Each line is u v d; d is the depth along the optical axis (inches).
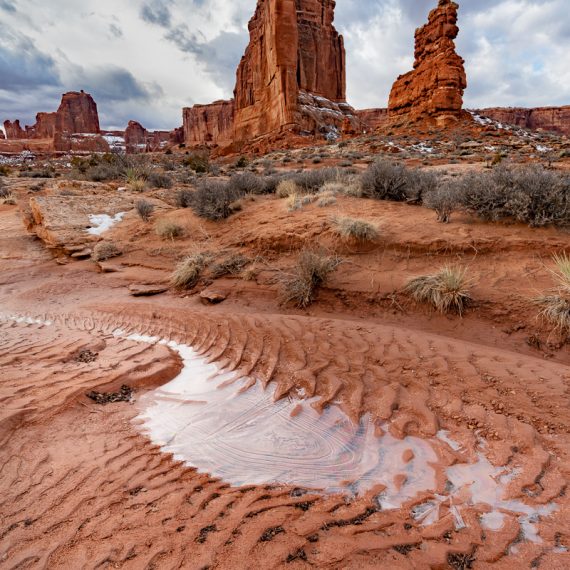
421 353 170.1
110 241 422.0
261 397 146.6
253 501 92.7
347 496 95.6
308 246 291.9
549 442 111.8
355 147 1603.1
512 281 215.6
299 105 2479.1
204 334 208.5
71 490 95.3
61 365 169.5
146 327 226.7
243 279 293.0
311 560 74.6
